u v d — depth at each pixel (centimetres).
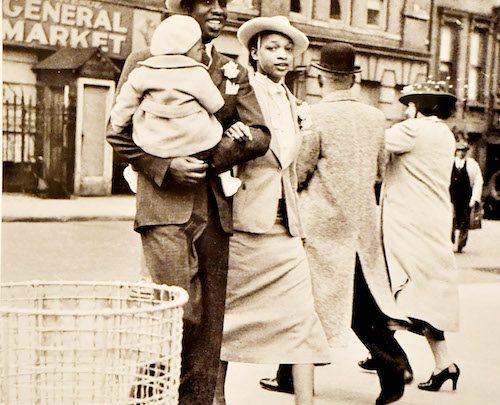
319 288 468
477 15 2306
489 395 505
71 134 1822
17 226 1355
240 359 409
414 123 538
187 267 329
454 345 647
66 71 1806
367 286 467
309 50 2014
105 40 1858
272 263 409
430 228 531
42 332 247
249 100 353
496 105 2362
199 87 321
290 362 401
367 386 523
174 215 330
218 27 354
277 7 1972
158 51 322
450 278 525
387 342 464
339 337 459
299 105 438
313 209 473
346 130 471
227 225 346
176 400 261
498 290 965
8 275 907
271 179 412
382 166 492
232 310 414
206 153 332
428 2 2234
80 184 1836
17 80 1781
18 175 1770
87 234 1296
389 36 2170
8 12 1756
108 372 248
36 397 249
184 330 330
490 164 2342
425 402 485
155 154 321
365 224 473
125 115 325
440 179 536
